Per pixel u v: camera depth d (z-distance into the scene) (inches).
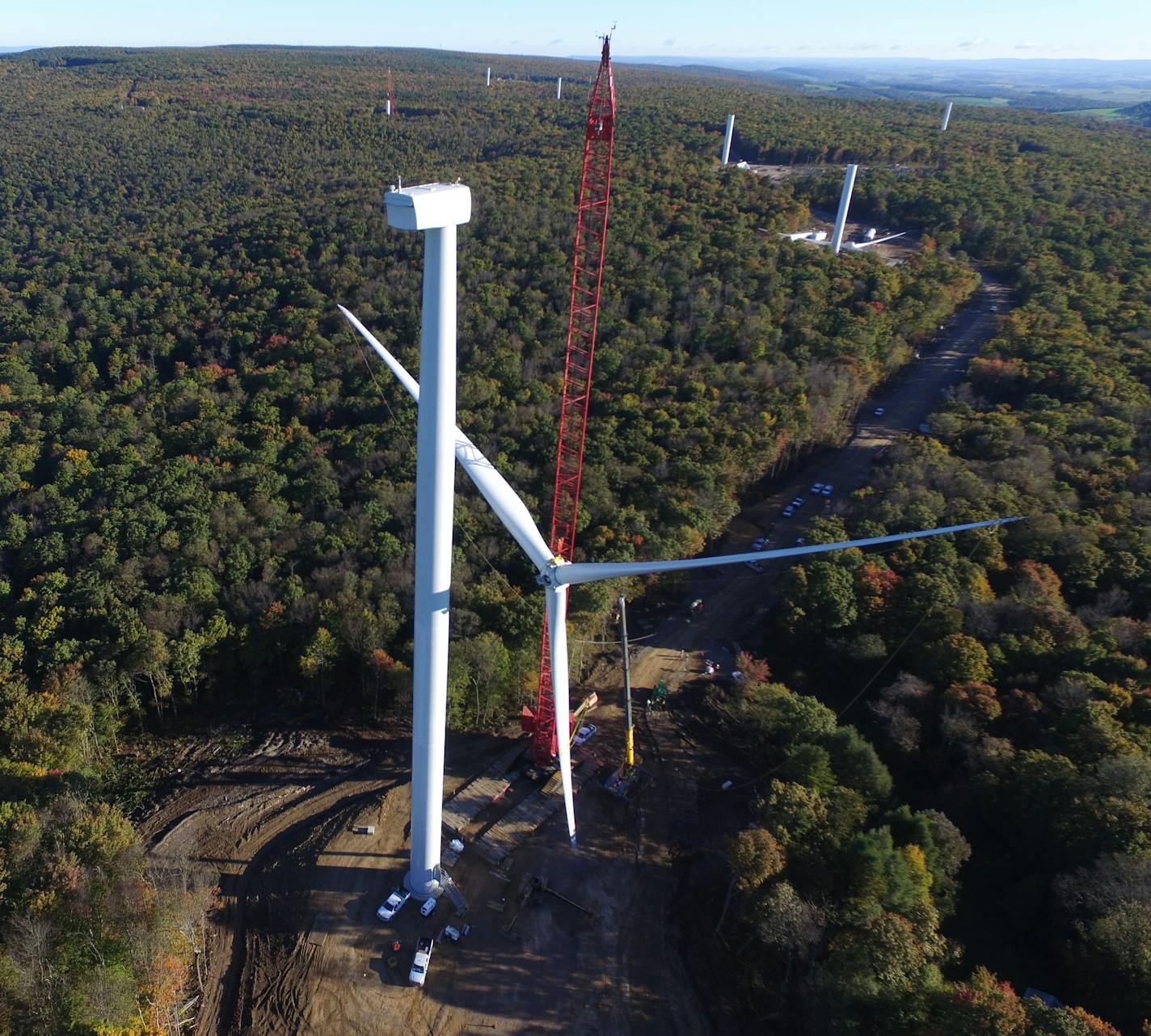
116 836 2416.3
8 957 2030.0
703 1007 2288.4
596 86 2320.4
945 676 3166.8
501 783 2938.0
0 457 4790.8
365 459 4704.7
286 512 4249.5
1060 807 2512.3
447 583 1962.4
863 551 3961.6
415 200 1434.5
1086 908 2236.7
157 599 3459.6
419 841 2390.5
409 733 3270.2
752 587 4197.8
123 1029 2004.2
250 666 3403.1
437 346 1646.2
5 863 2239.2
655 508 4291.3
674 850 2753.4
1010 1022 1763.0
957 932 2444.6
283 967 2347.4
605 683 3513.8
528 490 4411.9
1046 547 3767.2
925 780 2999.5
